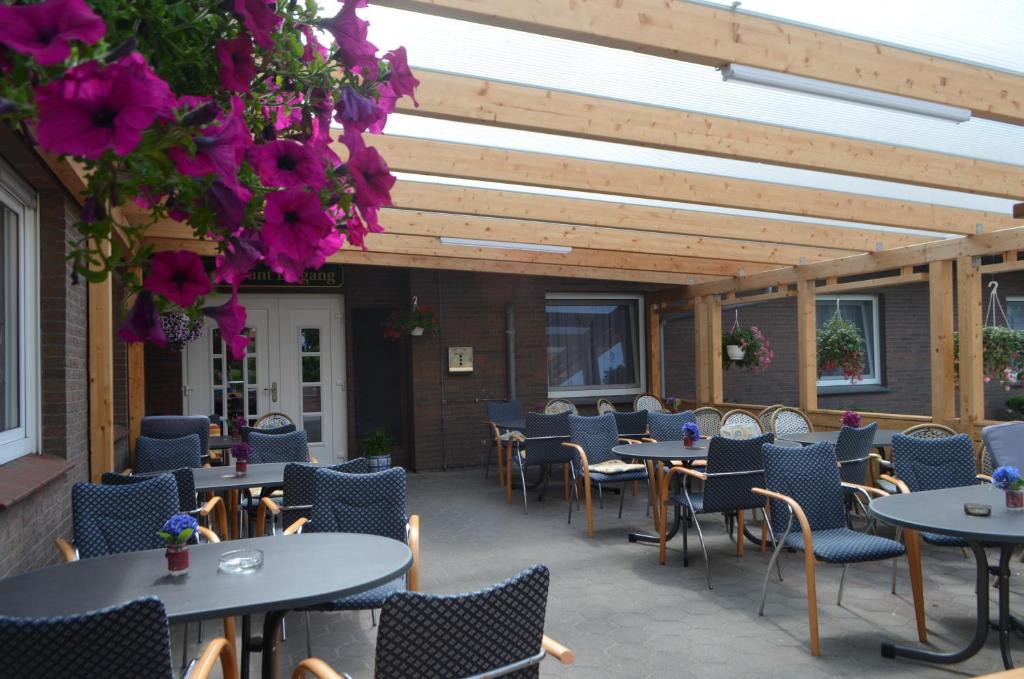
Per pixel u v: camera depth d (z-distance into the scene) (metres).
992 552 6.09
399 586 3.80
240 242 1.13
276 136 1.28
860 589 5.12
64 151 0.76
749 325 12.23
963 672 3.74
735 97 5.02
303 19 1.19
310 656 4.16
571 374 12.40
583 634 4.36
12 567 3.68
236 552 2.97
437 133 5.58
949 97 4.59
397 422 11.61
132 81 0.79
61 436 4.91
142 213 6.09
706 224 7.62
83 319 5.63
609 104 4.97
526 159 5.93
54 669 1.88
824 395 11.94
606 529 7.20
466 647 2.14
